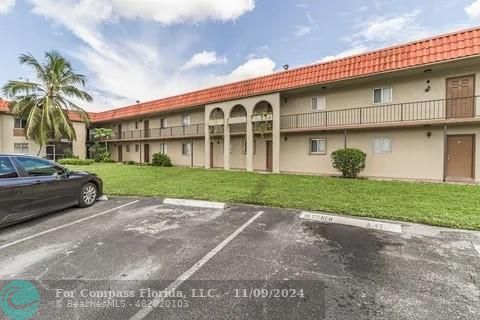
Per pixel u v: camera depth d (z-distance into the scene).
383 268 3.33
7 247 4.05
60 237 4.48
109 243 4.21
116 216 5.81
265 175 12.99
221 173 14.03
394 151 12.25
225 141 16.62
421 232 4.67
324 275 3.16
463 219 5.19
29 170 5.34
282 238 4.43
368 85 12.73
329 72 12.85
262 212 6.12
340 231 4.78
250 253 3.82
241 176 12.59
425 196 7.43
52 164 5.91
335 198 7.28
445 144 10.72
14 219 4.92
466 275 3.14
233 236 4.54
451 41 9.90
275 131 14.34
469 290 2.82
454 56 9.60
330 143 14.10
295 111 15.08
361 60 12.09
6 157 5.05
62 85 20.30
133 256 3.72
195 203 6.93
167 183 10.34
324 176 12.84
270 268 3.35
